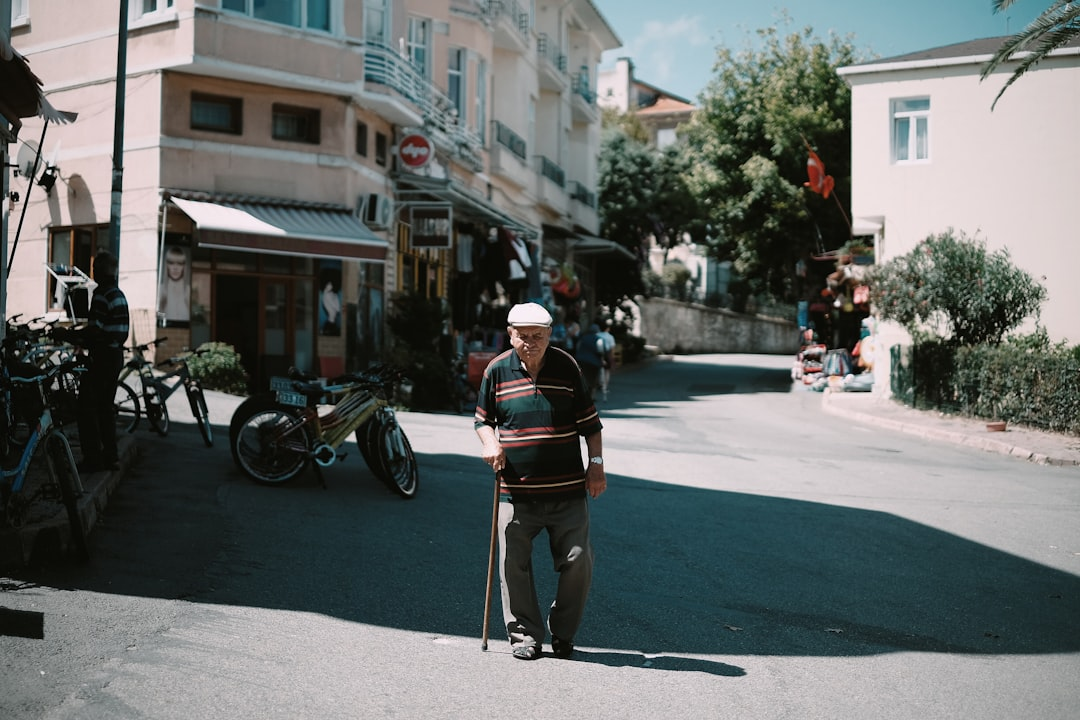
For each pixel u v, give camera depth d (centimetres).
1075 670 583
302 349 2203
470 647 584
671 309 5844
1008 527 1009
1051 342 2570
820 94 4044
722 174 4231
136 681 499
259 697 488
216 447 1258
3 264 1005
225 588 675
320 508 949
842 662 583
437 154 2756
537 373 566
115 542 767
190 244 2072
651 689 523
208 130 2109
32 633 560
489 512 990
